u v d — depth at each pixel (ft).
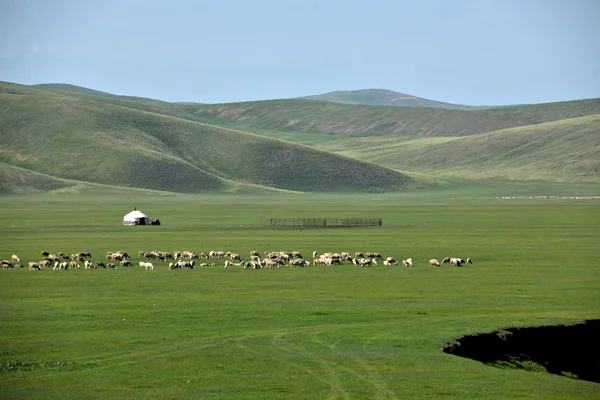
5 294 189.88
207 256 277.03
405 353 131.03
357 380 116.57
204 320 157.58
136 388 111.86
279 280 216.95
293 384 114.21
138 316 161.58
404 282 213.66
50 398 107.45
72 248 307.99
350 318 160.25
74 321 155.94
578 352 144.36
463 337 141.90
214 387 112.57
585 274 231.91
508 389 115.03
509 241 344.28
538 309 171.53
